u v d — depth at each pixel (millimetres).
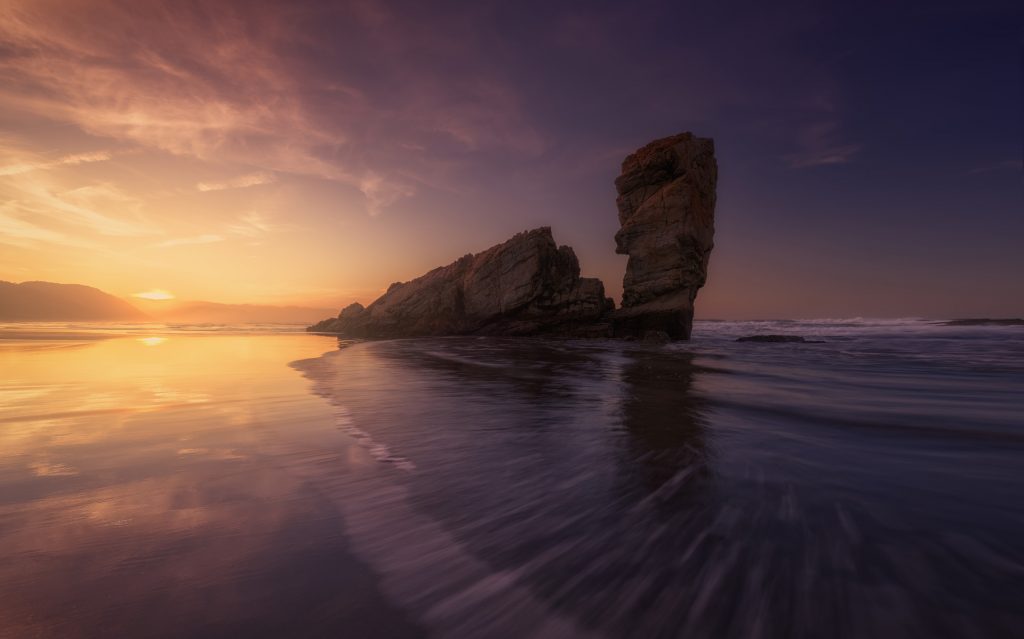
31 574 2451
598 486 3949
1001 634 2074
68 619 2080
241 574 2490
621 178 37000
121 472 4168
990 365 14945
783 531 3100
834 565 2654
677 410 7461
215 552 2725
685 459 4742
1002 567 2648
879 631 2088
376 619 2133
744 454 4941
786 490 3875
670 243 32312
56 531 2969
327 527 3092
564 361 16453
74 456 4652
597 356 18812
